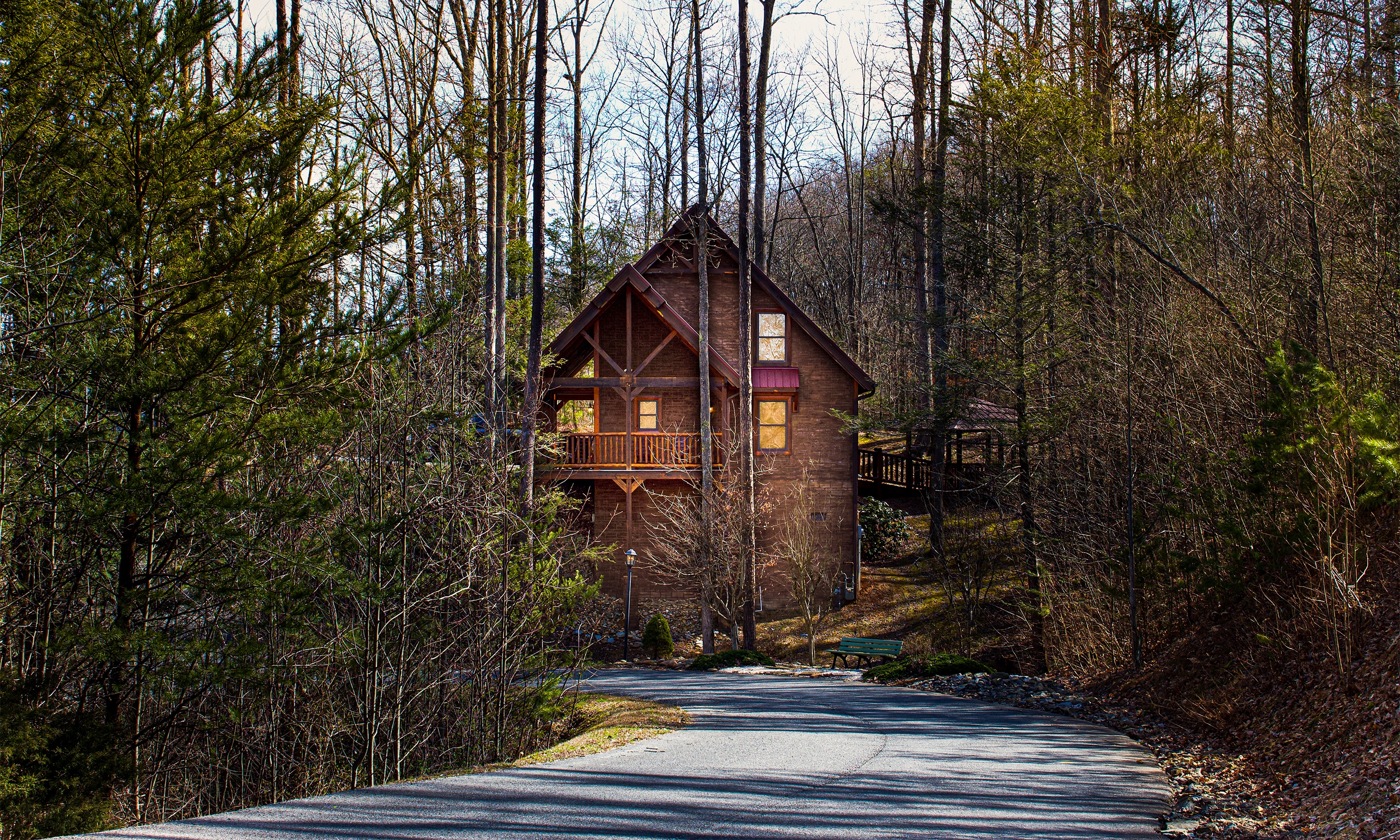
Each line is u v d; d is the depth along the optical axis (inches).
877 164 1871.3
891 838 236.4
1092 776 336.8
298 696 470.0
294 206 396.5
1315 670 396.8
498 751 469.1
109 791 379.6
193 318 386.0
